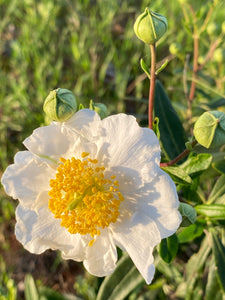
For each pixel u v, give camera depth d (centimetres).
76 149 9
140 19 9
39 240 9
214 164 11
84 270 16
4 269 16
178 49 14
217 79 16
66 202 8
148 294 14
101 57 21
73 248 9
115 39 22
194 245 15
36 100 20
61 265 17
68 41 22
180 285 14
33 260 17
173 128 11
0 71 21
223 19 19
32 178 9
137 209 8
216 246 11
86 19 22
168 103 12
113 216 8
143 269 8
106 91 20
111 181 8
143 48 20
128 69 20
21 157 9
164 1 21
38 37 21
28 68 21
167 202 8
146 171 8
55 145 9
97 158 8
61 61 20
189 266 13
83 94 20
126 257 11
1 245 17
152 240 8
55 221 9
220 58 14
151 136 8
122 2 23
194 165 10
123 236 8
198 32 14
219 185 11
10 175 9
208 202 11
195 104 16
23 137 19
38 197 9
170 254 10
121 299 11
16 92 19
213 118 8
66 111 9
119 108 19
